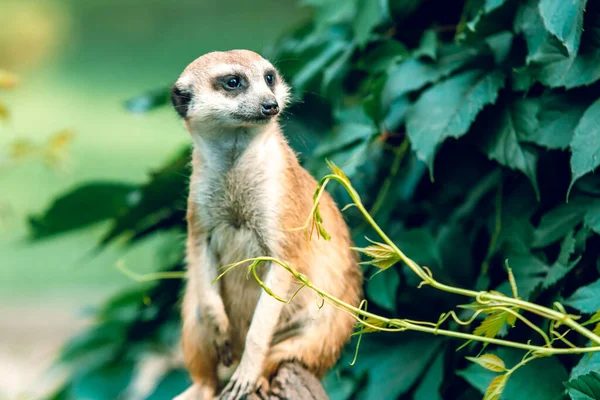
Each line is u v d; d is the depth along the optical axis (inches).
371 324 162.6
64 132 293.3
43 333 482.0
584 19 178.4
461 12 238.5
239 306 203.0
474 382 187.6
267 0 1331.2
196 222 199.2
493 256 203.6
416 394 206.1
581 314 184.9
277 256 191.5
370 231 230.7
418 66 208.7
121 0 1358.3
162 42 1208.8
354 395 228.5
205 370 203.0
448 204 230.8
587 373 163.0
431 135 192.1
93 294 523.5
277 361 189.9
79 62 1151.0
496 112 197.2
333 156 220.5
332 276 197.2
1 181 724.7
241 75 193.2
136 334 285.7
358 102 251.0
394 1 232.8
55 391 297.1
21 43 1082.7
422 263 216.7
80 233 306.5
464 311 207.9
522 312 193.0
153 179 246.4
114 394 284.7
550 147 185.3
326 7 246.8
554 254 197.0
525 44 197.6
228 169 195.0
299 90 245.1
